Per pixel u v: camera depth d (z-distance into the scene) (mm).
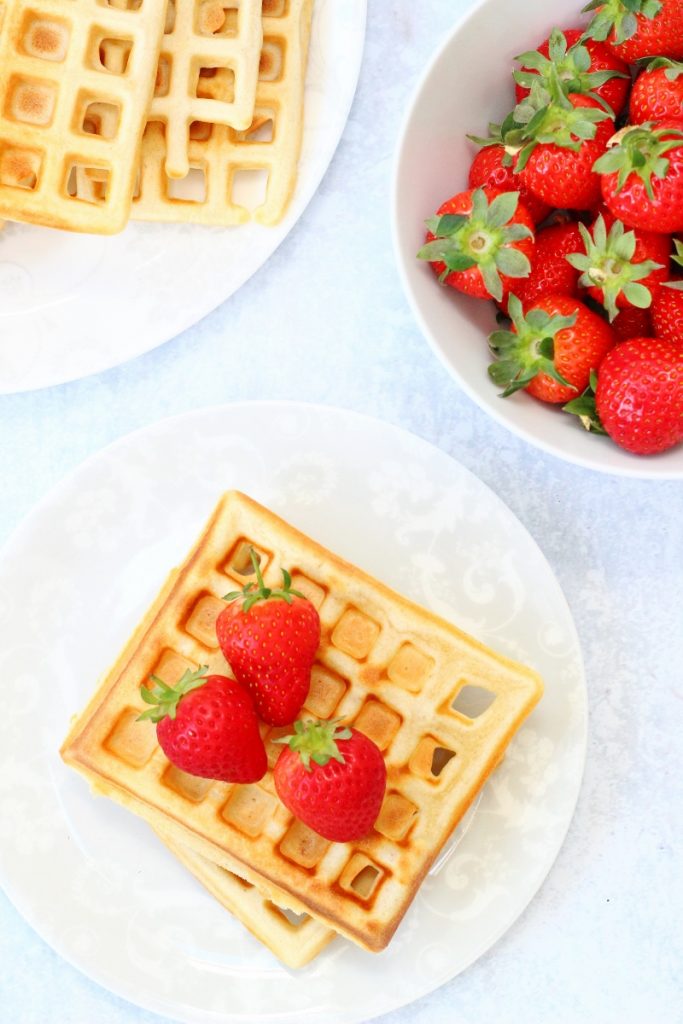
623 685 798
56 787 796
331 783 728
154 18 766
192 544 798
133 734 765
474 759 755
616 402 715
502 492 802
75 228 775
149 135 787
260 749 744
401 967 781
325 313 806
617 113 740
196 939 791
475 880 780
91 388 813
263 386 810
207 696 734
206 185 790
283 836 755
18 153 775
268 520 764
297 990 785
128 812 796
